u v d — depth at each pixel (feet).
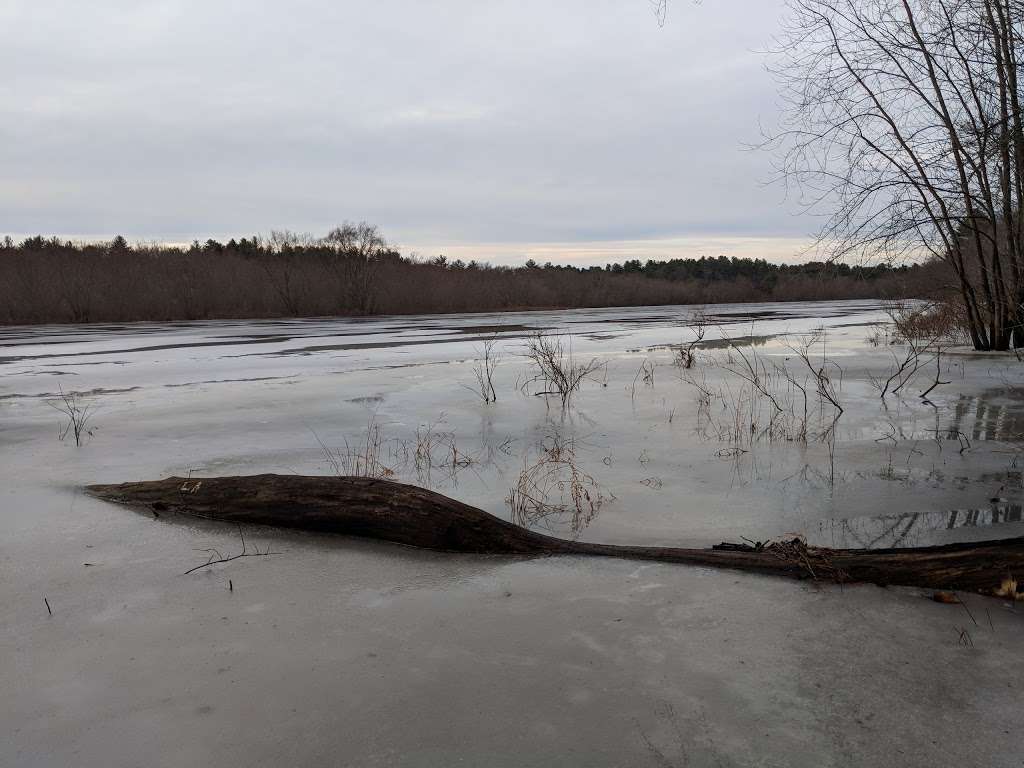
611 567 13.32
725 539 14.93
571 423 27.07
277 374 42.88
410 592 12.41
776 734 8.39
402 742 8.34
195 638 10.87
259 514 15.78
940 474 19.57
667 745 8.21
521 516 16.43
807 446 22.98
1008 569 11.85
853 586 12.30
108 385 39.09
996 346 45.80
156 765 8.03
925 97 35.29
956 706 8.91
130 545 14.84
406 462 21.50
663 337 69.51
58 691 9.50
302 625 11.23
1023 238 42.06
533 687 9.41
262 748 8.29
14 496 18.48
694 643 10.50
